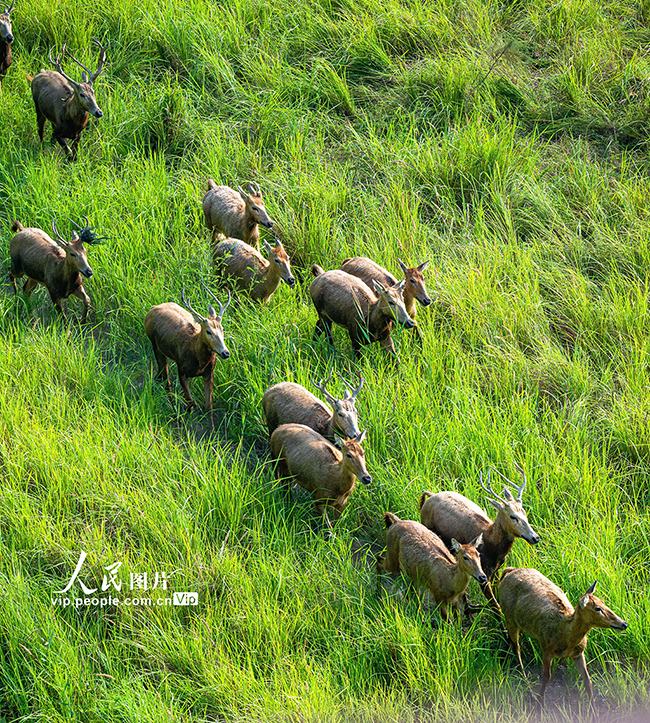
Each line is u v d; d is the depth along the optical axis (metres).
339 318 21.98
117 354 22.84
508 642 16.86
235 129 29.05
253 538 17.81
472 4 32.91
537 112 29.91
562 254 25.20
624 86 30.48
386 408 20.41
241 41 31.78
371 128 29.12
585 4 33.06
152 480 18.48
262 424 20.66
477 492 18.53
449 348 22.12
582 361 22.11
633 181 27.62
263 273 22.80
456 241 25.59
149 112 28.66
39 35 30.91
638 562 17.88
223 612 16.48
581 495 18.84
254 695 15.09
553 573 17.22
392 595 17.34
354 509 18.86
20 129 28.19
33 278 22.70
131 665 15.70
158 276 23.47
